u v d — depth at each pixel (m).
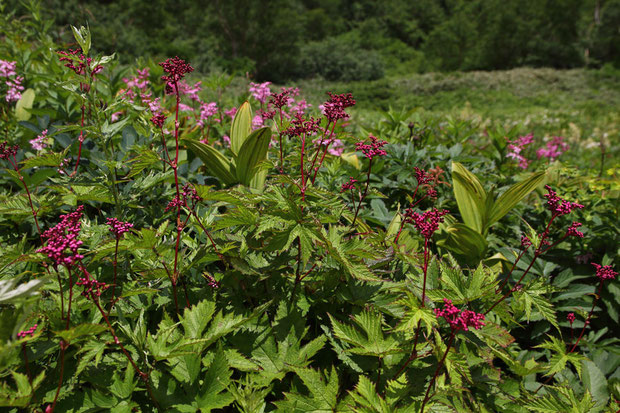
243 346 1.56
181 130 3.49
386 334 1.58
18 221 2.12
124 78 4.07
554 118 13.93
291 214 1.47
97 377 1.32
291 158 1.89
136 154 2.61
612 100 31.75
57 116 3.29
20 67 3.96
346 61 46.59
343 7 76.31
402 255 1.68
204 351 1.52
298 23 45.84
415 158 3.40
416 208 3.21
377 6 73.69
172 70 1.54
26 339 1.02
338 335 1.44
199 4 43.75
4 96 3.41
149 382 1.37
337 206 1.64
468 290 1.59
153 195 2.29
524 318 2.24
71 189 1.91
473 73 42.44
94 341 1.31
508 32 50.84
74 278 1.52
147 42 35.16
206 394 1.35
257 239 1.71
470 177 2.76
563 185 3.57
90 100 1.73
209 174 3.10
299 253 1.65
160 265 1.61
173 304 1.68
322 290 1.77
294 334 1.58
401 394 1.38
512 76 40.16
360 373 1.62
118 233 1.29
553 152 5.78
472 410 1.51
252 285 1.74
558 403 1.56
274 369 1.50
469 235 2.60
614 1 49.62
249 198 1.51
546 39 51.75
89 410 1.25
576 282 2.94
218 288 1.72
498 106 31.78
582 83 38.34
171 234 1.84
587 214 2.92
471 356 1.64
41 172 2.37
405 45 66.19
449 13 72.38
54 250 1.11
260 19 43.44
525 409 1.57
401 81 40.91
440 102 34.22
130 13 39.69
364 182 3.18
